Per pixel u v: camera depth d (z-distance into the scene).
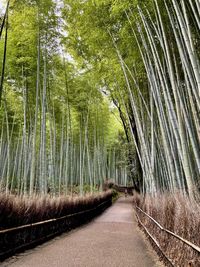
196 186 4.06
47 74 11.12
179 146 5.23
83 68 12.45
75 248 5.43
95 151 20.20
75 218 8.96
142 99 9.12
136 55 7.98
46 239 6.16
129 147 15.90
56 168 19.72
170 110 5.53
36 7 8.90
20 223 4.91
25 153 10.09
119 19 7.56
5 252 4.33
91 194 13.16
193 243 2.82
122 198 26.02
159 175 8.98
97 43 8.93
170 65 5.29
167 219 4.18
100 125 19.30
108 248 5.53
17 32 9.31
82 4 8.30
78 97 14.03
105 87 13.48
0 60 9.88
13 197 5.05
